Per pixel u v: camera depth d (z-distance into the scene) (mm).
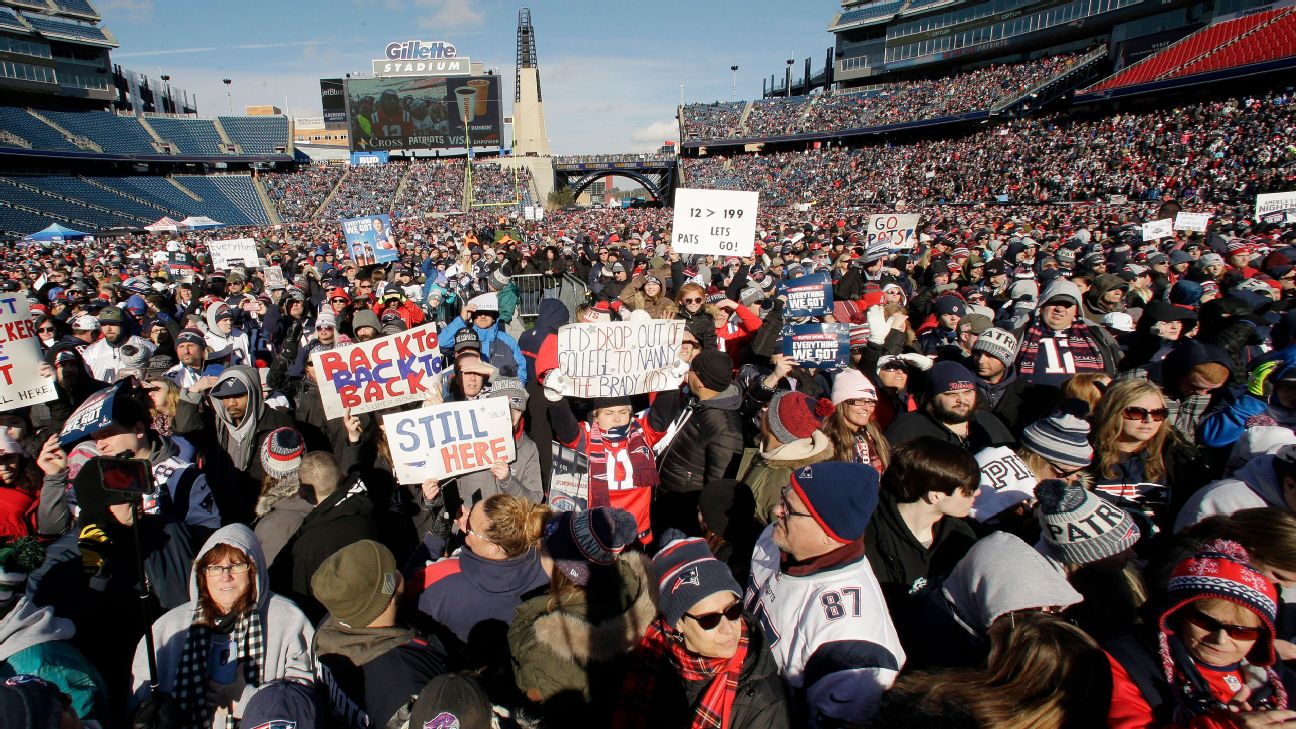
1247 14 44094
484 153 92938
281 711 2299
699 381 4359
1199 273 8984
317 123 124625
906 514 2939
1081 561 2479
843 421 3758
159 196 61000
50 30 64812
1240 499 2893
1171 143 37906
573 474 4445
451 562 3258
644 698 2336
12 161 60812
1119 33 56125
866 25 77000
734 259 15000
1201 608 1915
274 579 3701
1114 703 1993
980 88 62938
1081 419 3492
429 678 2506
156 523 3379
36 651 2543
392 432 4137
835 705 2184
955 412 4094
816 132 72875
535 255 15492
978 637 2369
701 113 86625
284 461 3967
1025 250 13617
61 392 5852
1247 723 1692
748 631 2303
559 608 2441
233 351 7129
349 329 9625
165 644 2785
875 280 10398
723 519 3396
